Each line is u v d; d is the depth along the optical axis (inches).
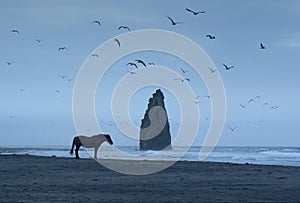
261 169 1808.6
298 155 4367.6
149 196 1052.5
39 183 1311.5
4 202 946.1
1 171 1670.8
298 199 1012.5
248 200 994.7
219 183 1332.4
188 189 1188.5
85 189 1182.9
